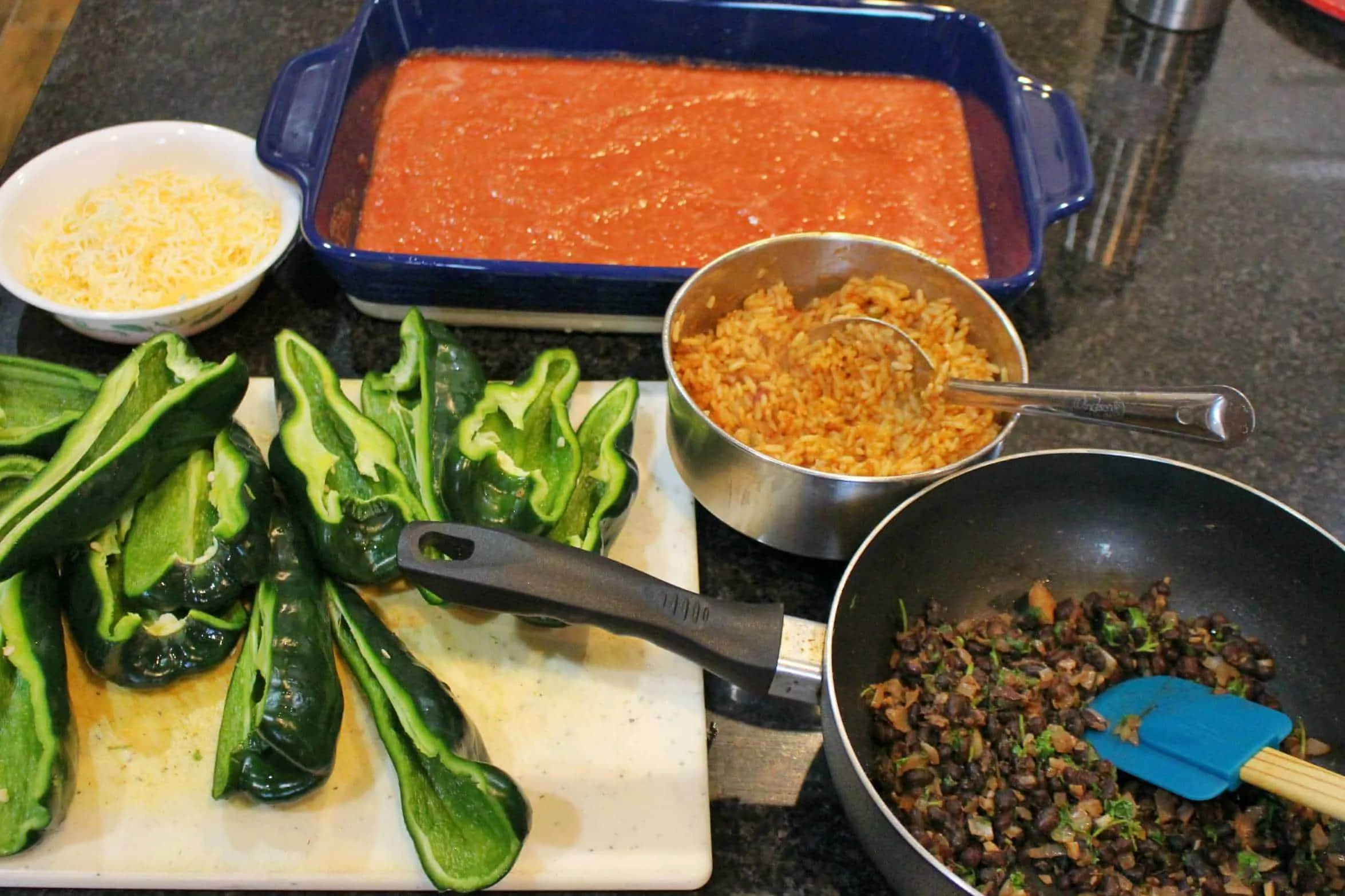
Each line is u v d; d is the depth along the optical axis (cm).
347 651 84
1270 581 84
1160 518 86
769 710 87
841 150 126
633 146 125
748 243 116
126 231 107
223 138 113
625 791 81
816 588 95
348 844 77
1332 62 146
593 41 133
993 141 120
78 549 84
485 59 133
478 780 74
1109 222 125
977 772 75
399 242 115
